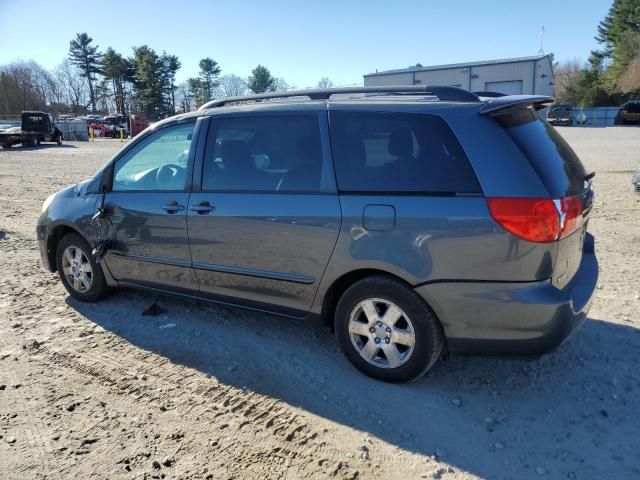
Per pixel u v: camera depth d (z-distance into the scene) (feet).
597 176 42.73
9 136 97.30
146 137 14.58
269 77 265.13
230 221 12.57
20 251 22.80
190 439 9.86
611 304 15.69
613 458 9.27
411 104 11.02
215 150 13.15
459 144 10.34
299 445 9.69
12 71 272.92
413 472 9.01
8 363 12.66
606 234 23.72
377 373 11.50
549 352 10.18
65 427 10.20
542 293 9.87
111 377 12.03
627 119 143.74
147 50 257.14
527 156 10.09
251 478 8.86
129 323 14.85
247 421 10.39
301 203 11.62
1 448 9.59
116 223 14.78
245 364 12.56
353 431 10.07
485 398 11.07
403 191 10.66
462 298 10.22
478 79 144.77
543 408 10.71
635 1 219.61
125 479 8.82
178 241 13.62
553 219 9.68
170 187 13.91
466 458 9.33
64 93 291.17
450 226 10.12
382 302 11.11
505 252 9.82
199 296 13.89
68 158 75.20
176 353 13.14
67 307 16.06
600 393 11.19
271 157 12.30
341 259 11.23
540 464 9.15
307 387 11.55
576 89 225.97
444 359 12.63
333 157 11.47
